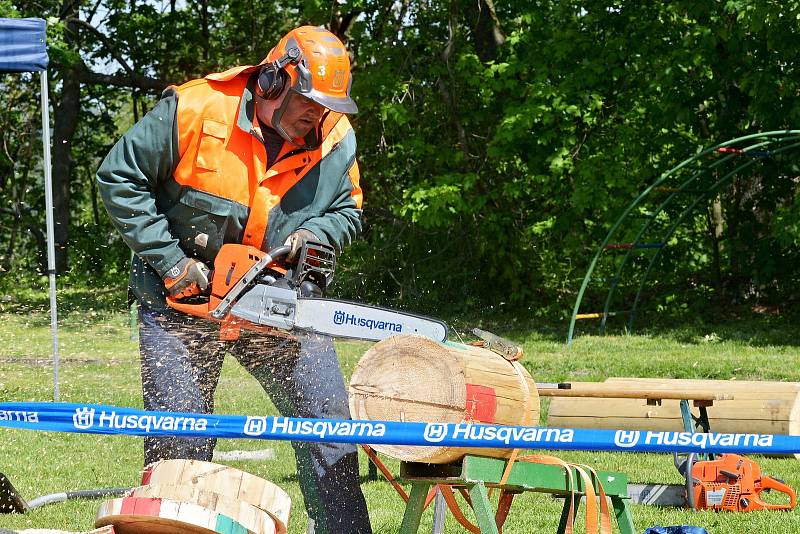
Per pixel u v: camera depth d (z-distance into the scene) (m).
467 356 3.79
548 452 8.30
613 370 13.03
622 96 19.27
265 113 4.17
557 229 18.70
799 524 5.80
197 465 2.90
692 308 19.27
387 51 19.64
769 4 15.37
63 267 24.58
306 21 22.11
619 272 17.38
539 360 13.97
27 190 28.03
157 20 26.17
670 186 18.73
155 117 4.12
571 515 4.14
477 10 20.56
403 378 3.78
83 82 25.36
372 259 20.47
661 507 6.35
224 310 4.04
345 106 4.14
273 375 4.26
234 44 26.83
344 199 4.52
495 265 20.14
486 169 20.08
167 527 2.68
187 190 4.20
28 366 12.42
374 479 7.06
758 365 12.91
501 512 4.39
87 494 5.93
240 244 4.20
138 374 11.77
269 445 8.08
